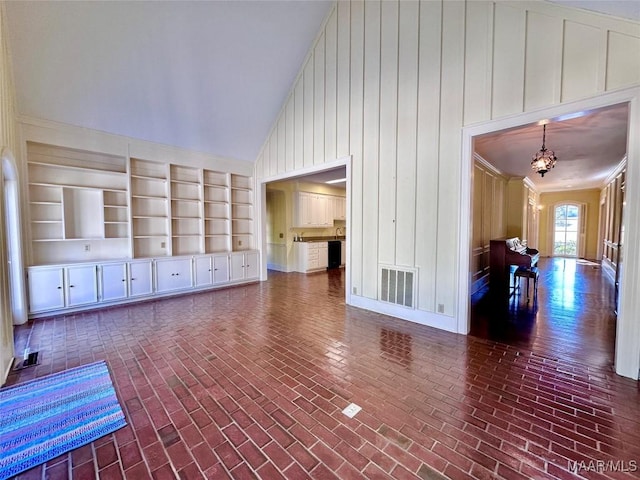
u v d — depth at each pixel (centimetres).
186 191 568
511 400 205
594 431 173
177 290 528
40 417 188
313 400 207
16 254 362
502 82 290
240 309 436
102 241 470
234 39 419
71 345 301
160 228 534
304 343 308
